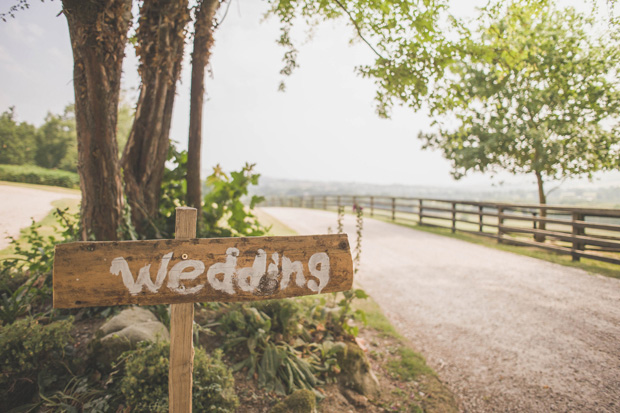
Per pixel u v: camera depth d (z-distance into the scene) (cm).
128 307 310
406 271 631
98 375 239
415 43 400
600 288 467
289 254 166
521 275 559
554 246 680
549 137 796
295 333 323
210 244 158
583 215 619
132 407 210
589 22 630
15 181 1584
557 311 410
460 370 322
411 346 370
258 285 162
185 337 161
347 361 305
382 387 302
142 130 415
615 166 687
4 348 224
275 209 2127
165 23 382
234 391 254
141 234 403
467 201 980
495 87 817
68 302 144
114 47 332
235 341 298
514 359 327
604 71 619
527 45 584
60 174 1700
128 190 406
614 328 357
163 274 153
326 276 170
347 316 357
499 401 277
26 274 378
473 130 918
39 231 578
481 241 877
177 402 163
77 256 146
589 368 301
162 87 409
